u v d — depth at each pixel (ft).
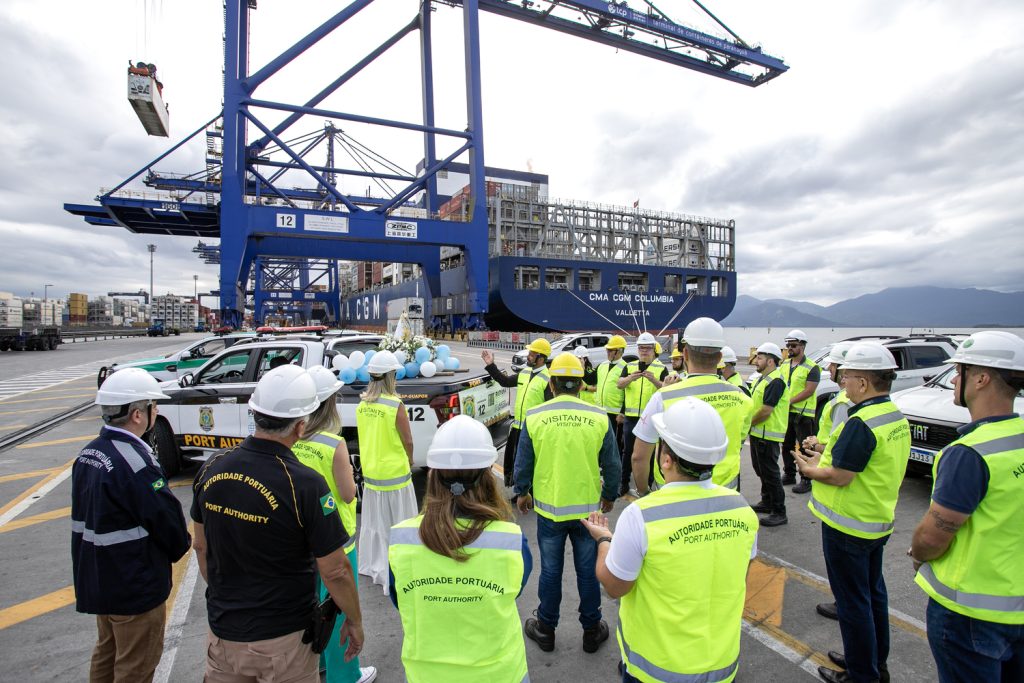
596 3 102.22
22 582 12.98
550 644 9.95
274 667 5.83
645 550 5.22
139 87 73.36
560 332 138.41
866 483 8.24
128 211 114.42
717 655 5.23
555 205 147.02
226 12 82.23
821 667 9.21
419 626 5.31
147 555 7.14
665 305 153.48
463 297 146.30
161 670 9.41
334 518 6.11
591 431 9.41
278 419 5.98
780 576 12.81
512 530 5.53
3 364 77.56
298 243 108.06
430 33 116.88
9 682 9.12
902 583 12.41
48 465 23.99
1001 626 5.89
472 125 98.02
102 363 78.48
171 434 20.85
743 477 22.08
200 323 404.98
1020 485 5.79
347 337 22.66
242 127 88.79
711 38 114.11
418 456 17.03
